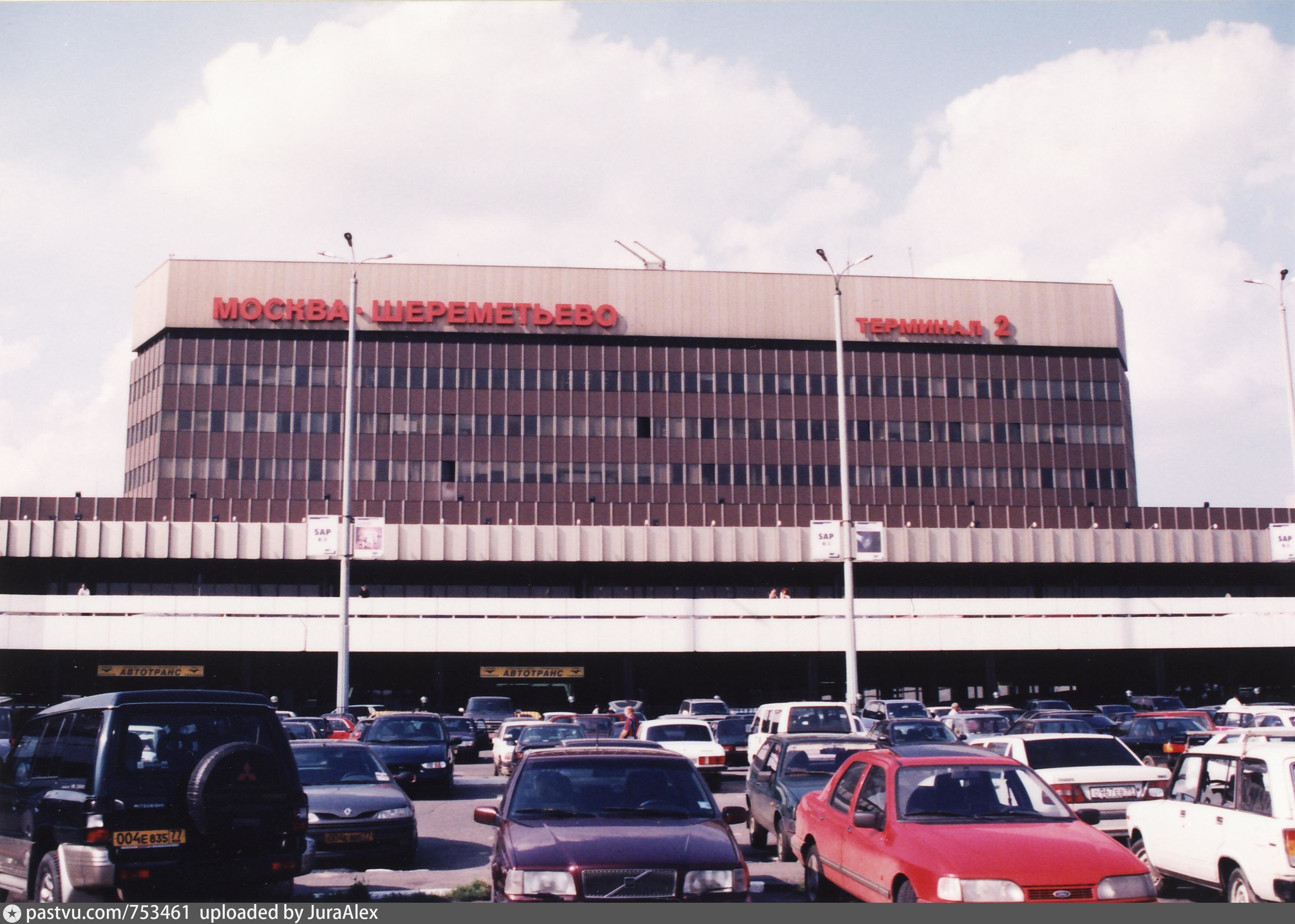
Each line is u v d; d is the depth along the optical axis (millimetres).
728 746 30031
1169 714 27500
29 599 58031
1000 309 79562
